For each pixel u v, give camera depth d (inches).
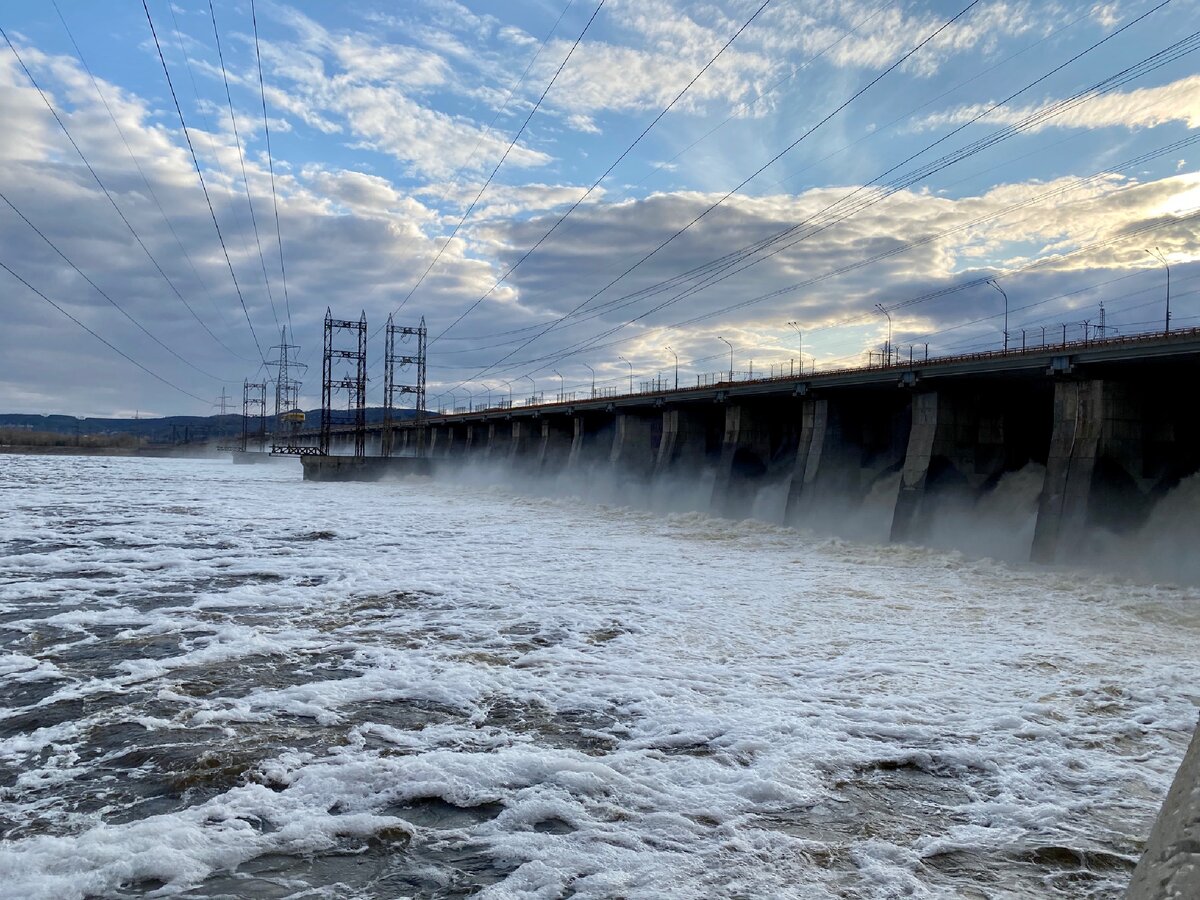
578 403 2960.1
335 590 853.8
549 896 268.4
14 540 1237.1
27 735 422.6
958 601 882.1
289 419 6136.8
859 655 609.0
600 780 363.9
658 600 825.5
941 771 386.9
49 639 631.2
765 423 2214.6
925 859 298.8
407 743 414.3
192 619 706.2
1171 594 965.2
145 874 278.8
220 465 5812.0
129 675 534.3
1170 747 423.5
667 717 455.5
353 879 281.0
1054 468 1376.7
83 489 2551.7
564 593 856.9
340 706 474.3
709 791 356.8
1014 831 323.9
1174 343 1186.0
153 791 353.4
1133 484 1344.7
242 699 486.3
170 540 1274.6
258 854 296.8
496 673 546.0
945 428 1638.8
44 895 262.4
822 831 321.1
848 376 1792.6
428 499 2496.3
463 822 326.6
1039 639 684.7
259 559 1077.1
